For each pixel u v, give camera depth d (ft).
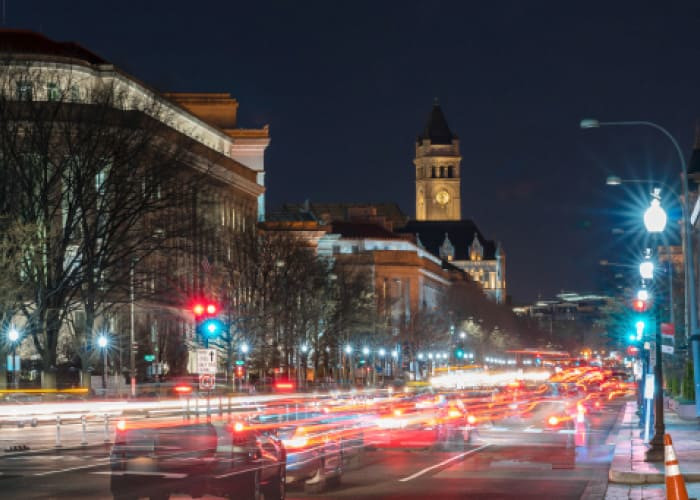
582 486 116.06
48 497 101.96
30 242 268.62
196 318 209.87
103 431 215.31
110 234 288.92
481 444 181.57
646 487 110.83
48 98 298.15
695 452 139.44
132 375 335.47
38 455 153.89
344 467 137.59
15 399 269.03
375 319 644.69
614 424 240.94
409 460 149.38
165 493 90.79
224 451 91.71
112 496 102.63
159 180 301.22
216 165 492.95
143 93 422.00
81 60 388.98
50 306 285.84
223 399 307.78
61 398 282.56
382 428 214.69
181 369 437.58
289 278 445.37
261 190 594.24
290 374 506.48
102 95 307.17
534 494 108.47
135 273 307.99
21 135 320.29
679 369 357.82
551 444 181.47
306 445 110.01
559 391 492.13
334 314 508.12
